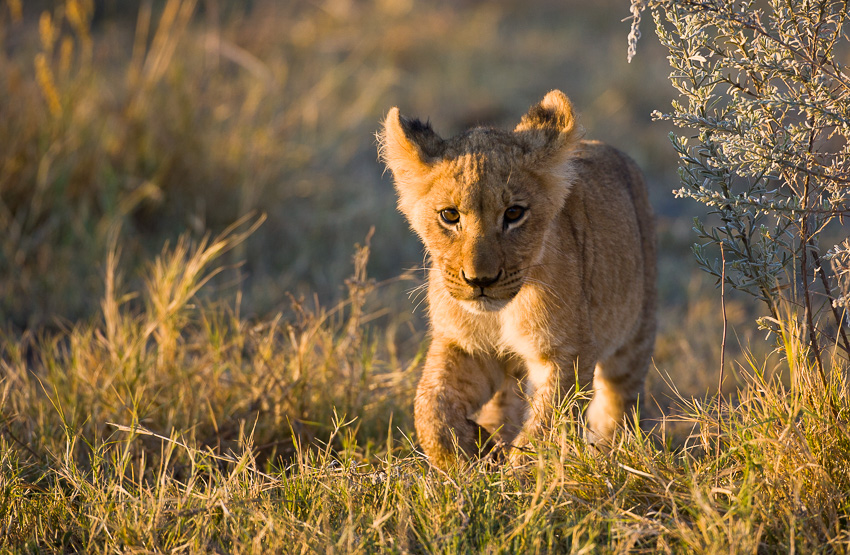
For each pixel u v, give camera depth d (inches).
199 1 984.9
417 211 317.4
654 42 1088.8
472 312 315.0
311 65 895.7
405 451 331.0
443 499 250.8
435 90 901.8
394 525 247.9
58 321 451.2
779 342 289.6
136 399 338.6
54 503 267.6
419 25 1093.8
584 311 322.0
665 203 701.3
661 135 796.6
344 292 518.0
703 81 286.5
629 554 226.5
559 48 1064.8
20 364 384.8
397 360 442.3
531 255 306.8
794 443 251.6
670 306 529.0
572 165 327.3
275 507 254.5
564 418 281.6
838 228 589.6
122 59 752.3
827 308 318.0
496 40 1087.0
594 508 240.5
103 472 291.9
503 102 885.8
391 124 326.0
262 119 657.6
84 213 523.2
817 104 267.4
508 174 300.0
